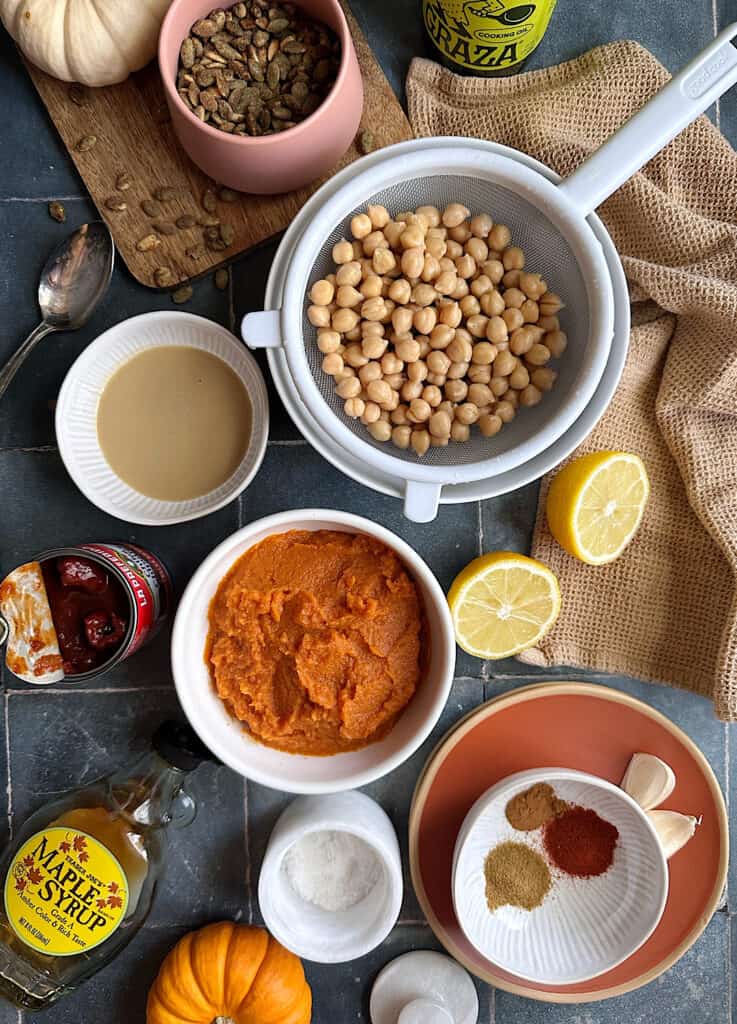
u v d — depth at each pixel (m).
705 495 0.56
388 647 0.51
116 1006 0.59
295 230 0.51
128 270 0.57
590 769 0.58
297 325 0.48
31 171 0.58
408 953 0.59
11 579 0.52
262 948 0.56
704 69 0.46
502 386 0.52
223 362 0.55
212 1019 0.56
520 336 0.51
